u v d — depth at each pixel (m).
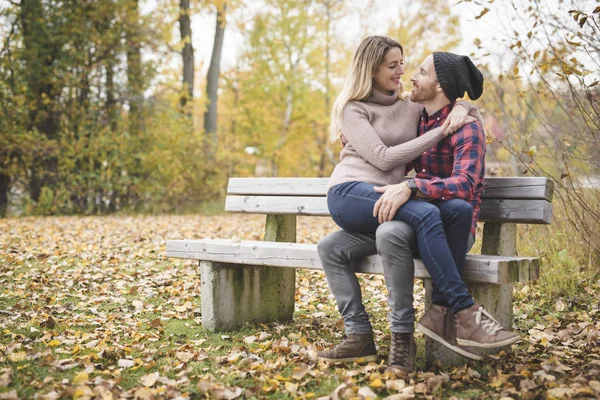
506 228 2.89
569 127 5.39
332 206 2.74
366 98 2.81
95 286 4.61
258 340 3.12
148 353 2.85
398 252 2.43
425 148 2.60
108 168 13.05
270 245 3.07
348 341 2.64
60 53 12.38
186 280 4.79
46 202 12.30
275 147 21.25
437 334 2.46
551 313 3.60
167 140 13.66
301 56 20.08
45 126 12.77
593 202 4.27
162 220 10.89
